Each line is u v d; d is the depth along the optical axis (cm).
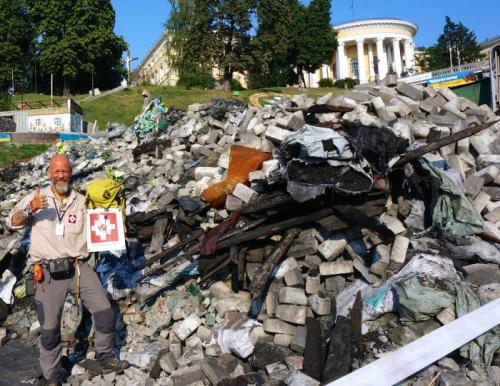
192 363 469
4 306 662
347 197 485
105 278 609
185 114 1085
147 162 916
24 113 3142
